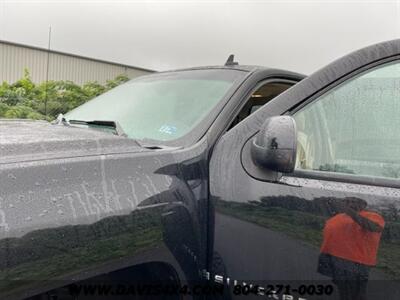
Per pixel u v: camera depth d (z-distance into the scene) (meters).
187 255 2.01
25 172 1.68
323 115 2.09
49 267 1.59
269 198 1.98
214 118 2.53
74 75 25.36
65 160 1.81
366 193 1.88
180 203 2.00
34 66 23.80
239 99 2.72
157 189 1.95
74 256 1.66
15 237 1.52
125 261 1.80
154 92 3.09
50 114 10.70
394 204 1.84
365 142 2.01
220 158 2.15
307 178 1.98
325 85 2.10
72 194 1.72
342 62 2.11
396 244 1.79
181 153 2.14
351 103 2.07
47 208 1.63
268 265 1.97
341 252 1.86
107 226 1.75
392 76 2.04
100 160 1.88
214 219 2.08
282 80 3.20
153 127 2.66
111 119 2.90
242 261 2.01
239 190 2.04
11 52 22.98
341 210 1.88
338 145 2.05
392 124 2.00
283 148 1.86
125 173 1.91
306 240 1.91
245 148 2.10
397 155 1.95
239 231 2.02
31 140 1.94
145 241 1.86
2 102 16.75
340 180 1.96
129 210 1.82
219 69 3.16
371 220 1.84
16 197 1.60
